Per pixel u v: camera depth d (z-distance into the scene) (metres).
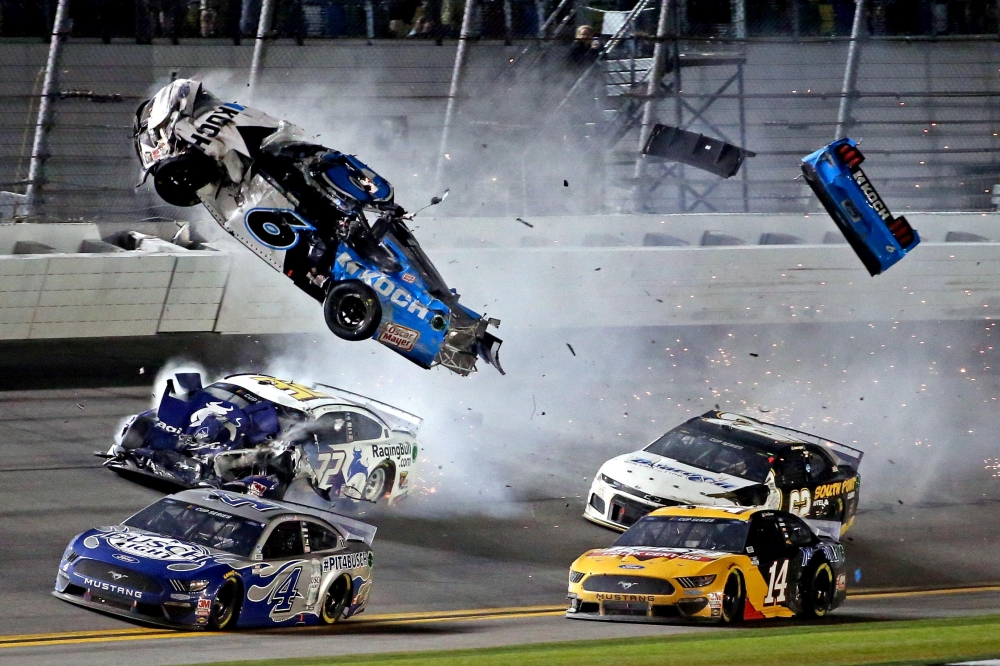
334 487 50.03
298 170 47.50
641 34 93.75
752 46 99.75
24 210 81.44
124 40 86.12
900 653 30.08
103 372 68.69
